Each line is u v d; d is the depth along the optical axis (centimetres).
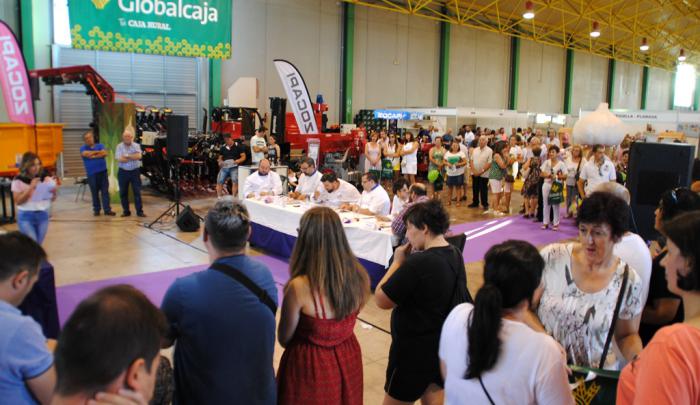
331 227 220
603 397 170
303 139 1336
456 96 2184
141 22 923
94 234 777
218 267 194
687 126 1584
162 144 1090
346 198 683
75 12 880
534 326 166
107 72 1387
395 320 250
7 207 912
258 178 754
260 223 698
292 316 218
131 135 878
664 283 223
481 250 766
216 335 183
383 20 1898
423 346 238
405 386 245
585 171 821
